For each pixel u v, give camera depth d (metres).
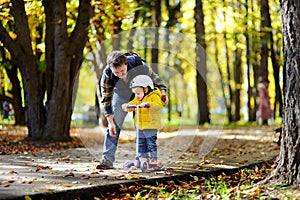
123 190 5.04
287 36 4.99
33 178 5.21
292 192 4.71
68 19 12.84
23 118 17.28
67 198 4.62
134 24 13.52
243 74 28.48
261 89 17.53
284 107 5.14
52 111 10.69
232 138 12.59
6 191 4.52
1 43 10.58
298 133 4.94
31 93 10.70
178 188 5.36
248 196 4.68
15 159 7.11
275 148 9.14
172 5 19.69
